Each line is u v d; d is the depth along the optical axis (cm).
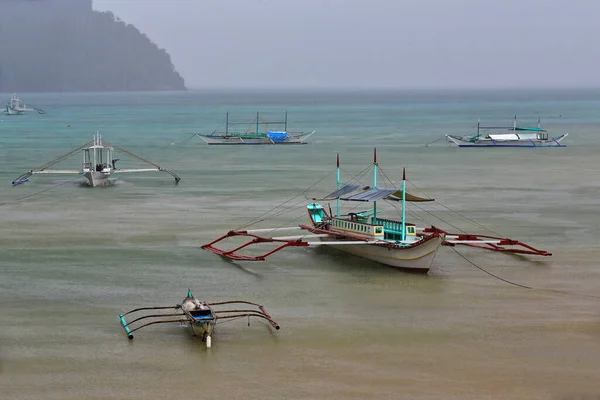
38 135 16650
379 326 4225
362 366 3728
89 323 4234
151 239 6178
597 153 12988
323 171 10631
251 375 3628
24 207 7612
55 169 10662
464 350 3919
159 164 11388
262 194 8494
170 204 7806
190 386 3516
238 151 13538
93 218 7031
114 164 10575
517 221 6925
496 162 11706
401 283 5000
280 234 6369
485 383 3562
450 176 10050
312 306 4547
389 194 5684
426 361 3788
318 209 6444
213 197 8262
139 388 3491
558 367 3731
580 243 6056
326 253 5791
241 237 6281
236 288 4881
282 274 5206
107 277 5091
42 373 3625
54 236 6259
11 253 5681
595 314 4419
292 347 3938
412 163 11612
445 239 5644
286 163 11612
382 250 5412
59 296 4675
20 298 4631
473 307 4534
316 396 3431
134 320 4212
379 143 15188
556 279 5078
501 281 5038
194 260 5541
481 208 7588
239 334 4103
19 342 3966
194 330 4044
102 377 3594
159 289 4838
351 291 4831
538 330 4181
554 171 10519
